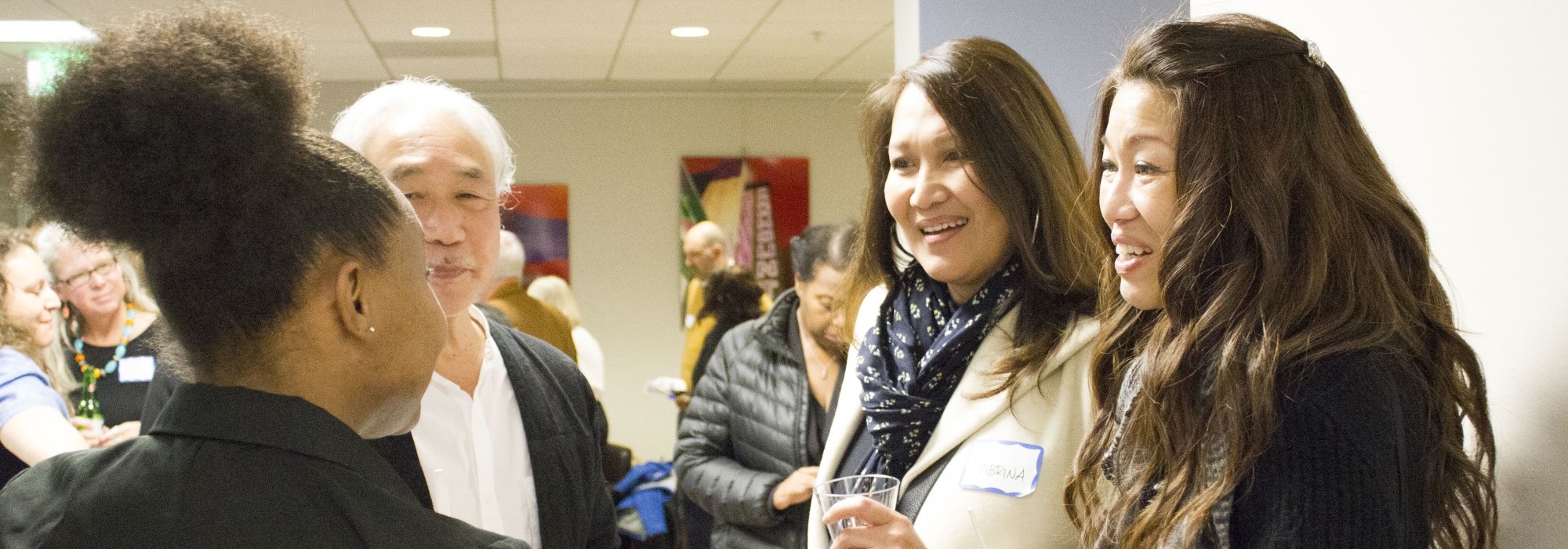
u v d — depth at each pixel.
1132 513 1.07
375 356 0.84
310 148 0.81
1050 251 1.45
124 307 3.12
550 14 5.89
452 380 1.44
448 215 1.38
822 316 2.40
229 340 0.79
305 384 0.81
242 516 0.74
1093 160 1.22
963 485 1.39
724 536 2.56
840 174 9.02
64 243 2.98
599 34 6.50
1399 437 0.88
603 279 8.88
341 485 0.77
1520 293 1.10
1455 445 0.99
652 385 4.59
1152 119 1.02
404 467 1.32
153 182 0.76
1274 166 0.95
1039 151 1.43
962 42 1.50
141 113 0.74
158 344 0.85
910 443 1.47
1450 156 1.21
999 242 1.46
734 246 8.95
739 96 8.91
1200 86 0.98
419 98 1.42
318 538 0.74
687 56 7.34
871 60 7.57
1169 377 0.99
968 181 1.43
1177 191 1.00
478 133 1.43
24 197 0.79
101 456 0.81
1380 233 0.99
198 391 0.81
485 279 1.45
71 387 2.98
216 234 0.77
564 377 1.58
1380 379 0.89
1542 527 1.08
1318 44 1.48
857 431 1.62
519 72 8.02
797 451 2.43
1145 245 1.07
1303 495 0.88
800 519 2.38
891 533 1.23
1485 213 1.15
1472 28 1.15
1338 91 1.03
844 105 8.99
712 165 8.91
